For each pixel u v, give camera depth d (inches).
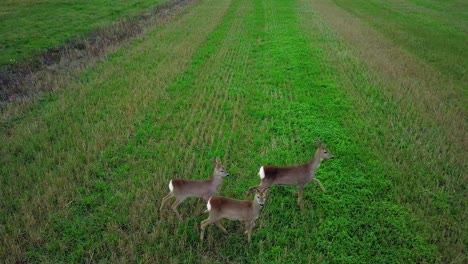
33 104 592.4
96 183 406.3
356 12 1364.4
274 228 351.6
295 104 595.5
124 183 406.3
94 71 731.4
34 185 399.5
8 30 976.9
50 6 1261.1
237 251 329.7
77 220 354.0
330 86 666.2
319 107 591.8
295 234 343.0
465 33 1078.4
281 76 714.2
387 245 335.6
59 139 494.0
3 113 563.8
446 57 860.6
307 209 376.2
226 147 476.1
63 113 559.5
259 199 322.7
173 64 768.9
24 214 357.4
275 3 1482.5
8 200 378.0
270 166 374.9
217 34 1007.6
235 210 329.1
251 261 315.3
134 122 534.3
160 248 320.8
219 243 331.6
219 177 362.3
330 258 322.7
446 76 742.5
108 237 333.4
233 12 1299.2
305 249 330.3
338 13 1326.3
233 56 834.8
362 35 1020.5
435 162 446.9
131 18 1164.5
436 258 318.7
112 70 733.3
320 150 377.4
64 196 383.6
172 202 379.6
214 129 514.9
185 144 483.5
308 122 542.3
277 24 1117.1
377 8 1456.7
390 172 425.7
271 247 328.2
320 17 1230.3
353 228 351.6
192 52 852.0
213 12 1296.8
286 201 384.8
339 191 399.9
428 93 643.5
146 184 398.9
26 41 898.7
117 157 451.8
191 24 1114.7
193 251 325.4
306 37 978.1
